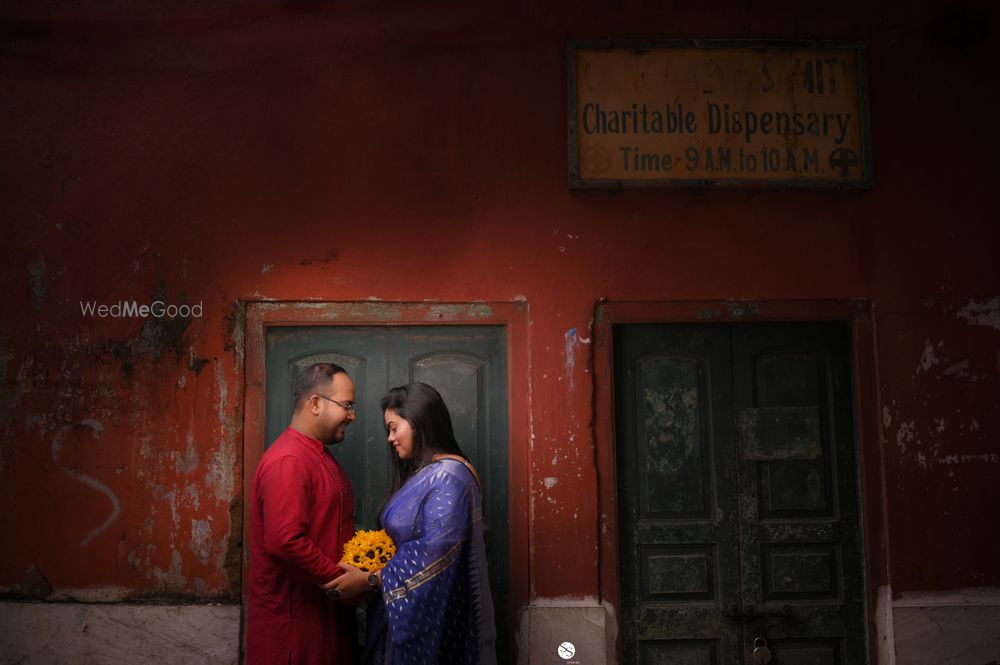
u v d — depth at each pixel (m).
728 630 4.01
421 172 4.06
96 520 3.90
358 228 4.04
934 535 3.97
